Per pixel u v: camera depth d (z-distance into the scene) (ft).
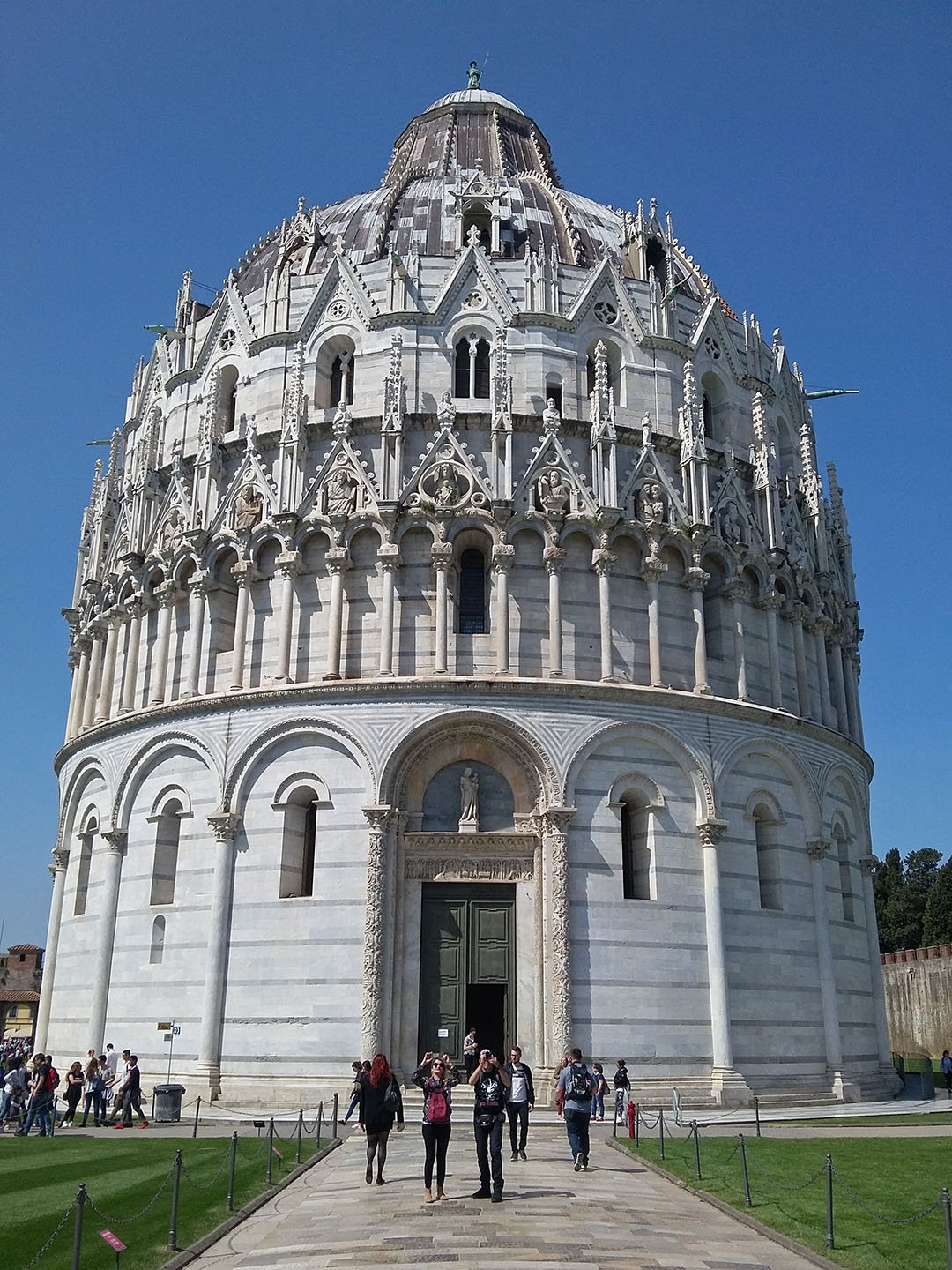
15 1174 95.40
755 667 185.68
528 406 183.62
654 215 212.02
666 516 181.27
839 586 216.95
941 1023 329.52
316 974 156.04
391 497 173.99
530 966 158.10
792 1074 166.40
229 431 198.70
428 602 171.53
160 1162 103.35
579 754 163.73
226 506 183.83
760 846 178.29
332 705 165.68
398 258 190.49
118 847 180.45
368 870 157.48
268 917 160.66
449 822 164.25
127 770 181.68
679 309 202.59
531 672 168.96
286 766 166.40
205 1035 157.69
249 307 202.18
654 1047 155.74
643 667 174.29
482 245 200.03
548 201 216.13
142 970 169.89
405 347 185.57
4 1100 145.69
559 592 172.04
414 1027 155.74
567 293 194.18
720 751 172.65
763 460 196.75
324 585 175.42
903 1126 136.67
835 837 189.88
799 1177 94.63
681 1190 90.74
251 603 178.70
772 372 215.51
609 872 160.97
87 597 212.64
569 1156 111.14
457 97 256.93
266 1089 152.76
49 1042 190.19
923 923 408.67
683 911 163.53
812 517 208.13
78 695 212.02
